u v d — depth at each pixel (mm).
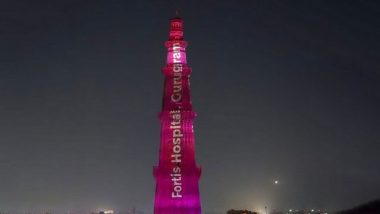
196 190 99625
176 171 99812
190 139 101938
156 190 100250
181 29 109562
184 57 107438
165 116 103188
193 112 103500
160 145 102688
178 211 97938
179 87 104750
